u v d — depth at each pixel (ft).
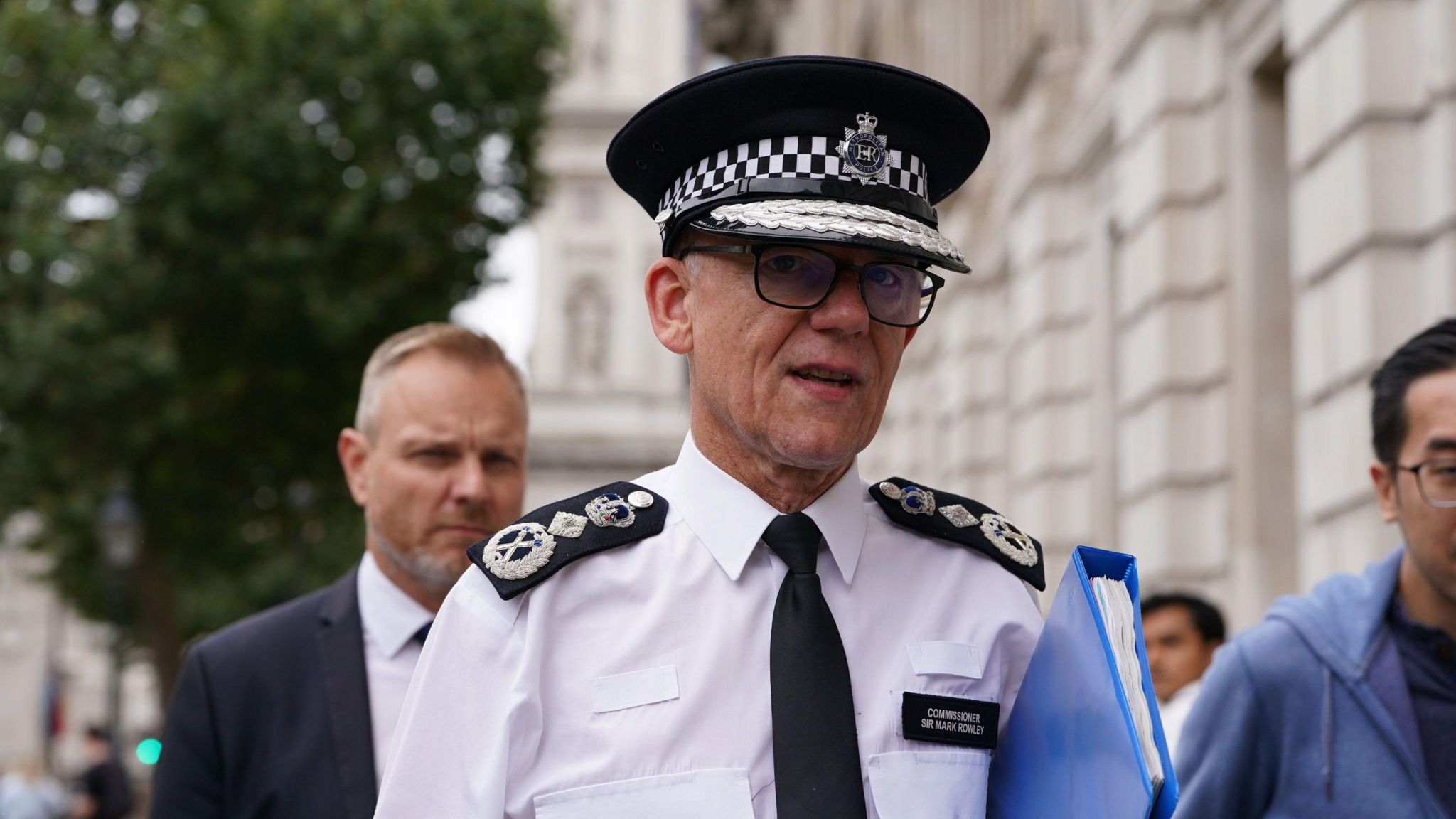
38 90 46.65
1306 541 21.08
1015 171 41.16
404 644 10.64
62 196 46.44
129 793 47.03
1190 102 27.99
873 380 6.63
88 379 45.62
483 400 10.82
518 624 6.51
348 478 11.60
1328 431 20.35
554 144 157.28
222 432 49.37
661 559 6.68
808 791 6.18
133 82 46.78
